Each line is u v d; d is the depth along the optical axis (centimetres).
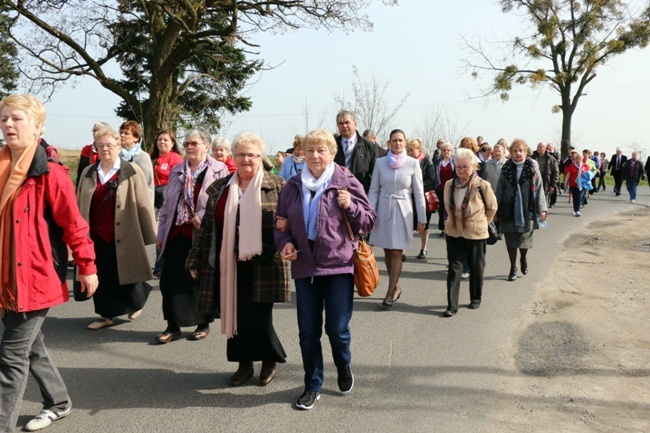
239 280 439
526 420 402
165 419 399
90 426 388
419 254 1006
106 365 496
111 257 574
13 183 344
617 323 637
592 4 3183
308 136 412
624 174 2616
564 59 3309
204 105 2462
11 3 1998
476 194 656
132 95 2336
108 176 574
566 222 1556
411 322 625
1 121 344
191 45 2097
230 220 435
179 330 566
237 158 436
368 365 497
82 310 665
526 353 536
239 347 442
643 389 461
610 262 991
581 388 460
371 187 696
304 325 415
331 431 382
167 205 558
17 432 378
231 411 411
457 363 505
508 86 3312
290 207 412
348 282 419
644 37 3142
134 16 2139
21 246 343
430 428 387
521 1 3284
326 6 2011
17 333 349
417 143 946
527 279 843
